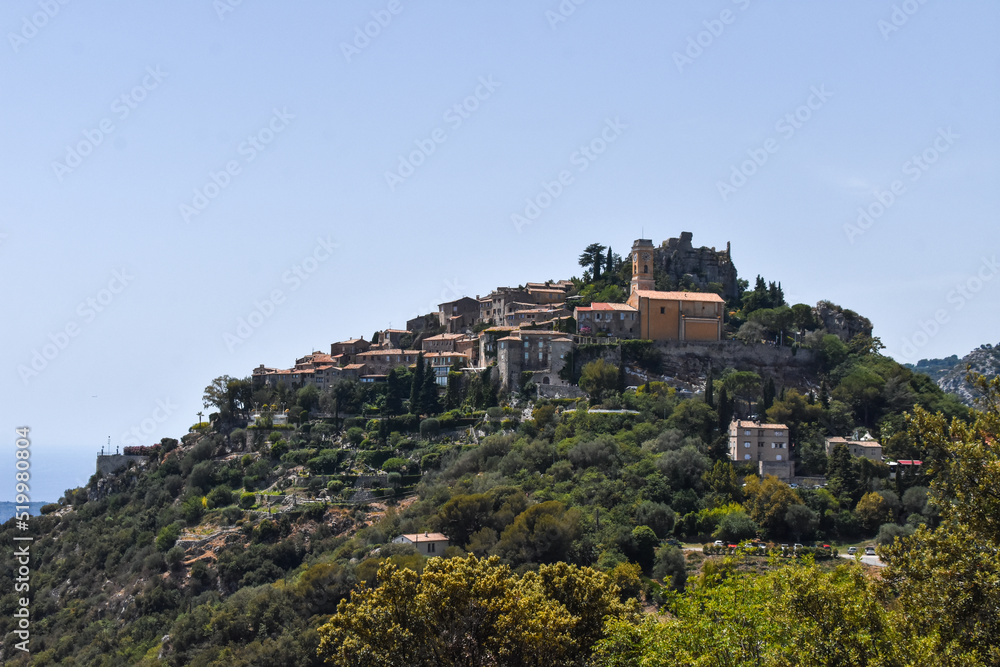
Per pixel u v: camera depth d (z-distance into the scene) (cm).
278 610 14750
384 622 9069
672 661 7612
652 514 16400
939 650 6719
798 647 7262
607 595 10481
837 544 16512
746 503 17425
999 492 7000
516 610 9050
